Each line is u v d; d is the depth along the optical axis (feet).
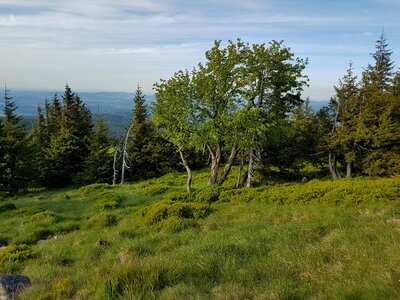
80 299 20.90
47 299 21.75
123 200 95.76
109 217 63.26
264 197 62.90
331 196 53.93
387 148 88.07
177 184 129.90
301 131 102.99
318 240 29.91
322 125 102.83
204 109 90.63
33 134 212.23
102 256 36.40
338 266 21.34
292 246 27.94
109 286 20.95
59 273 30.04
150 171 180.34
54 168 173.06
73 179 172.14
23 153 160.76
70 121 183.32
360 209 44.75
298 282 20.38
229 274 23.29
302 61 92.02
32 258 39.83
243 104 87.86
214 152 107.55
